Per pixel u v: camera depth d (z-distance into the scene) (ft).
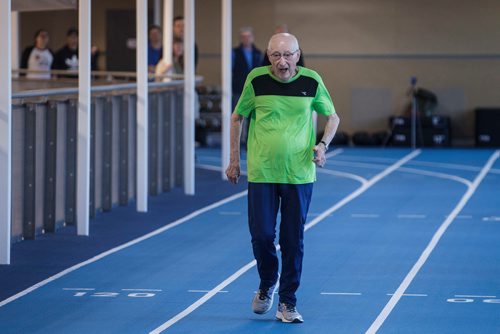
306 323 49.14
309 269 62.44
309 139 49.19
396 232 76.54
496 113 155.74
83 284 58.13
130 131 91.15
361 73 163.53
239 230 77.56
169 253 67.92
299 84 48.96
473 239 73.41
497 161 132.87
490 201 94.02
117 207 88.89
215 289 56.90
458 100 161.38
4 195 63.26
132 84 88.02
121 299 54.39
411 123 156.04
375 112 163.53
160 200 93.81
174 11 163.84
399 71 162.71
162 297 54.90
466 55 161.07
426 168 124.47
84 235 74.69
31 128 71.61
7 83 62.39
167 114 98.78
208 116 157.28
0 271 61.62
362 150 151.64
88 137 73.97
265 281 50.11
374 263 64.34
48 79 102.89
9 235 63.77
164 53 110.52
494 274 60.80
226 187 104.12
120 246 70.49
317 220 82.43
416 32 162.09
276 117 48.75
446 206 90.79
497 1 160.15
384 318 49.98
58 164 76.74
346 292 55.93
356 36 163.22
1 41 62.03
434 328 48.01
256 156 48.78
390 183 108.58
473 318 49.85
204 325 48.83
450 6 161.07
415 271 61.72
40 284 58.08
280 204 50.52
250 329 48.08
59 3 75.25
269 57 48.65
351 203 92.73
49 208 75.46
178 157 102.58
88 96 73.61
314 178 49.52
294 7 163.94
